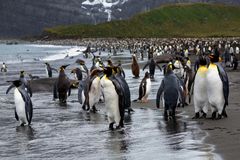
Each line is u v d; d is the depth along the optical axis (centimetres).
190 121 1430
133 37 18150
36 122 1620
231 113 1526
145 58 6906
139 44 11912
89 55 8131
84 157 1059
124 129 1377
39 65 5919
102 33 19962
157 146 1117
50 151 1142
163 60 5391
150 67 3316
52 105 2091
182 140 1159
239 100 1855
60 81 2183
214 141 1112
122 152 1082
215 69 1395
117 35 19375
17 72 4591
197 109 1479
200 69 1441
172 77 1496
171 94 1475
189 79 1962
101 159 1029
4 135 1390
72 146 1187
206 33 18525
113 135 1301
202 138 1158
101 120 1606
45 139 1302
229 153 987
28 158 1080
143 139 1215
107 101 1383
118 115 1394
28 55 10156
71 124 1545
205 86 1436
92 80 1798
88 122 1573
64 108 1973
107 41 16138
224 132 1216
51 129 1466
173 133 1265
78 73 2917
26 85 2109
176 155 1008
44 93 2683
